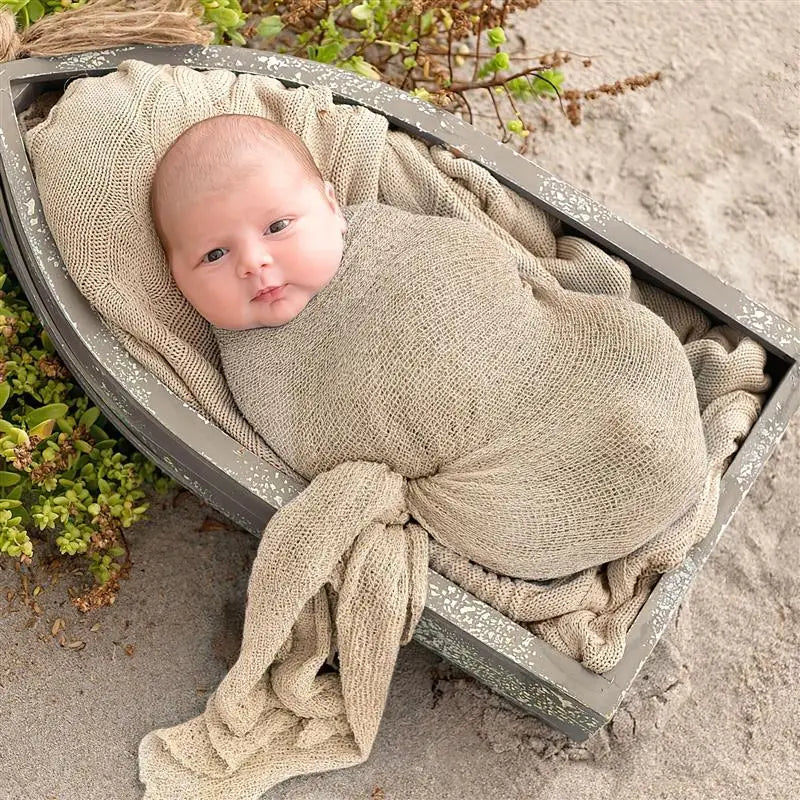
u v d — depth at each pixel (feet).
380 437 4.53
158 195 4.61
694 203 6.58
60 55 5.08
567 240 5.32
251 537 5.65
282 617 4.48
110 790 5.08
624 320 4.63
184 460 4.76
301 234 4.56
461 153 5.25
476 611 4.48
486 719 5.33
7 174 4.78
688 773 5.32
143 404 4.62
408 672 5.43
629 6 7.07
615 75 6.88
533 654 4.44
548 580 4.76
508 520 4.46
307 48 6.26
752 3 7.14
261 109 5.12
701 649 5.57
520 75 6.13
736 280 6.44
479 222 5.21
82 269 4.65
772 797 5.29
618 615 4.60
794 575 5.73
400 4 6.03
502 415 4.51
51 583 5.44
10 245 5.01
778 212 6.60
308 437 4.62
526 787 5.23
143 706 5.26
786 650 5.58
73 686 5.27
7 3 5.20
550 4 7.01
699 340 5.19
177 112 4.86
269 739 4.91
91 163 4.69
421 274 4.58
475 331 4.53
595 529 4.46
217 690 4.84
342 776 5.17
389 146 5.25
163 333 4.73
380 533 4.52
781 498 5.91
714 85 6.88
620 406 4.41
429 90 6.59
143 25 5.08
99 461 5.36
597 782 5.26
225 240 4.50
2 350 5.19
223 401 4.81
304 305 4.70
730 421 4.89
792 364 5.03
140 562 5.53
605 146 6.73
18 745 5.14
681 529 4.64
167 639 5.40
